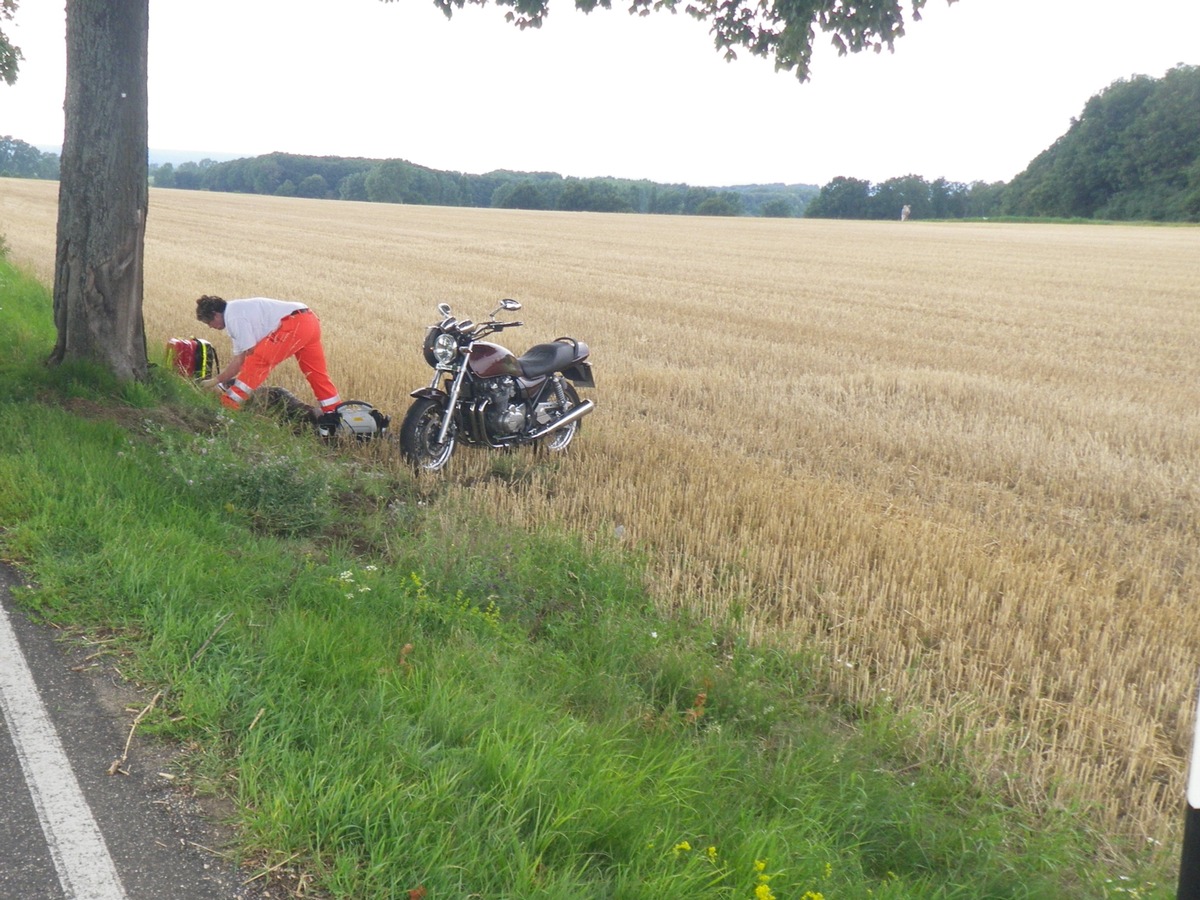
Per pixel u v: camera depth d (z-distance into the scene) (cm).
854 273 3044
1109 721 457
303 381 1033
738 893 287
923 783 397
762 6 873
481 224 5262
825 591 582
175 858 281
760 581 597
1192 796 199
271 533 575
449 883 272
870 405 1138
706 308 1995
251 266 2425
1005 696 473
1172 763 433
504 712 364
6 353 848
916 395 1208
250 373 823
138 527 505
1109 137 9319
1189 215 8294
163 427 716
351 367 1118
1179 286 2805
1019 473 887
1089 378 1387
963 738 428
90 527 496
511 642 467
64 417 687
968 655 525
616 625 491
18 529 488
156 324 1351
